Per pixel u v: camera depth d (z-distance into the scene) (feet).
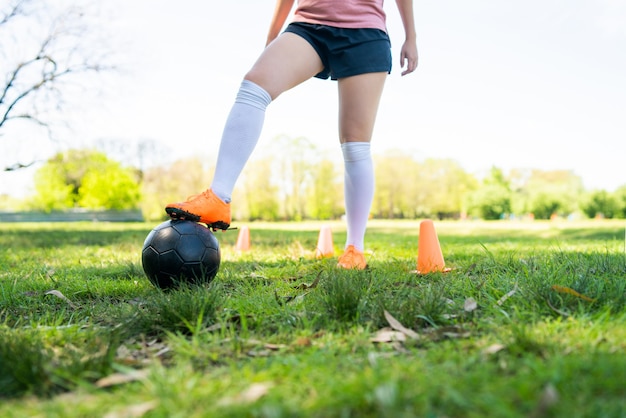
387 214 122.21
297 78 10.00
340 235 29.25
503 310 6.41
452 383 3.86
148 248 8.96
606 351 4.51
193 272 8.89
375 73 10.34
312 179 113.91
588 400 3.52
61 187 135.33
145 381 4.29
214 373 4.61
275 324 6.38
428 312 6.40
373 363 4.47
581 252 12.92
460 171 124.16
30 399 4.33
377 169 121.70
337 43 10.07
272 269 11.93
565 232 35.63
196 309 6.58
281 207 113.50
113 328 6.34
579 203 107.76
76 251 19.15
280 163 112.37
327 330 6.04
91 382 4.67
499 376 4.10
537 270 8.78
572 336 5.12
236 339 5.62
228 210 9.52
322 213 113.91
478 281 8.64
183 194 122.62
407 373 4.19
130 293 9.22
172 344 5.63
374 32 10.27
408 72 11.46
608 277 8.25
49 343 5.81
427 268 10.47
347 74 10.20
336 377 4.24
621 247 16.22
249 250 18.21
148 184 129.08
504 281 7.98
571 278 7.81
